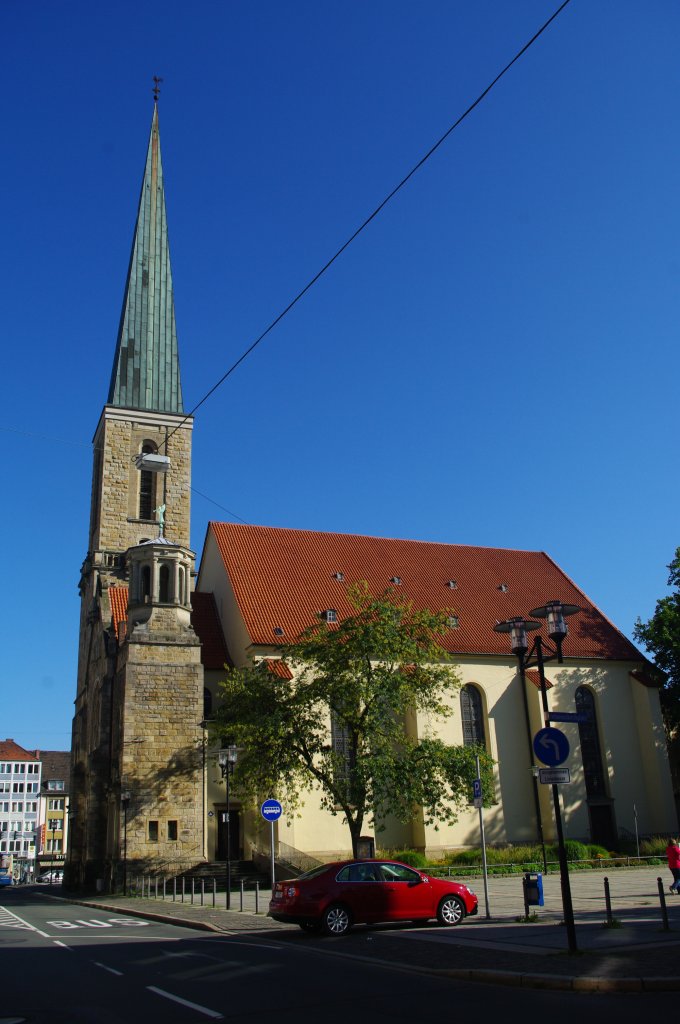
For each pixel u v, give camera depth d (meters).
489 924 23.44
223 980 15.44
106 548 63.44
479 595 63.31
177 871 45.25
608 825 56.50
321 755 42.97
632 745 59.06
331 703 39.22
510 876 42.00
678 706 61.03
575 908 26.12
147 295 71.75
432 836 50.38
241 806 48.84
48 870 119.31
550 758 18.45
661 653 61.00
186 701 48.84
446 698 55.25
